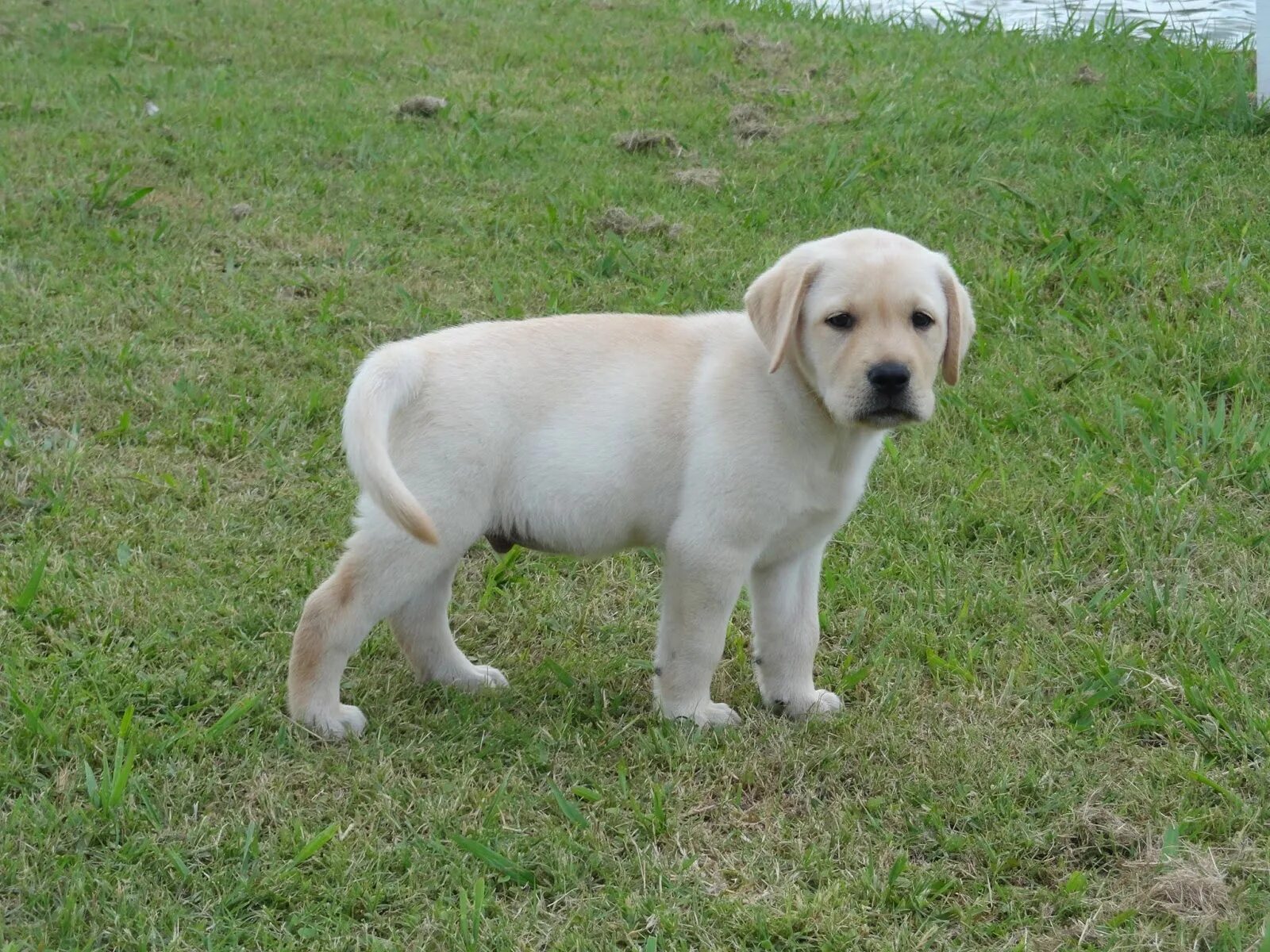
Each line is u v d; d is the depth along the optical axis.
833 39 4.54
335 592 2.21
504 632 2.41
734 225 3.12
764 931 2.06
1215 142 3.36
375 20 4.62
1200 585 2.44
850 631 2.41
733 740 2.24
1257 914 2.07
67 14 4.44
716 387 2.21
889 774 2.21
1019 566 2.48
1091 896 2.10
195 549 2.46
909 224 3.11
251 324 2.83
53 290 2.87
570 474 2.21
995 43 4.48
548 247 3.06
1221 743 2.23
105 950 2.04
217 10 4.61
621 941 2.06
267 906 2.08
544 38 4.50
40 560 2.39
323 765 2.20
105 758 2.18
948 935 2.07
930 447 2.67
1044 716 2.28
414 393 2.20
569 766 2.22
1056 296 2.95
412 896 2.08
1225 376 2.75
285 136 3.52
